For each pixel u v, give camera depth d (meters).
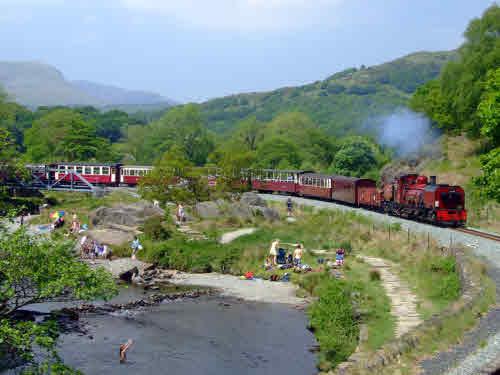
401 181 44.09
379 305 20.25
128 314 23.11
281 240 38.16
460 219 36.53
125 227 42.66
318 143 104.44
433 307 19.80
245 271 31.56
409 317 18.66
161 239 38.38
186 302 25.11
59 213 46.12
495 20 56.84
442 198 36.59
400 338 13.43
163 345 19.05
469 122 58.56
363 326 18.02
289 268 31.11
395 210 44.91
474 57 56.78
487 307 16.14
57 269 14.30
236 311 23.47
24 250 13.93
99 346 18.92
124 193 62.25
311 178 62.09
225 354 18.00
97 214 44.91
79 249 35.38
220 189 56.84
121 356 17.64
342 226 41.62
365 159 89.38
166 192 53.06
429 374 11.38
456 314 14.99
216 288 28.02
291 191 65.62
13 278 13.75
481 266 21.72
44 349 18.17
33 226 43.03
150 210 45.69
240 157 61.12
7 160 24.48
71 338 19.73
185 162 54.50
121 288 28.08
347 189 53.78
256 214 47.66
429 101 71.00
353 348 16.33
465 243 29.19
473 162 57.12
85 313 23.14
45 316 22.25
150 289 28.00
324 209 52.00
